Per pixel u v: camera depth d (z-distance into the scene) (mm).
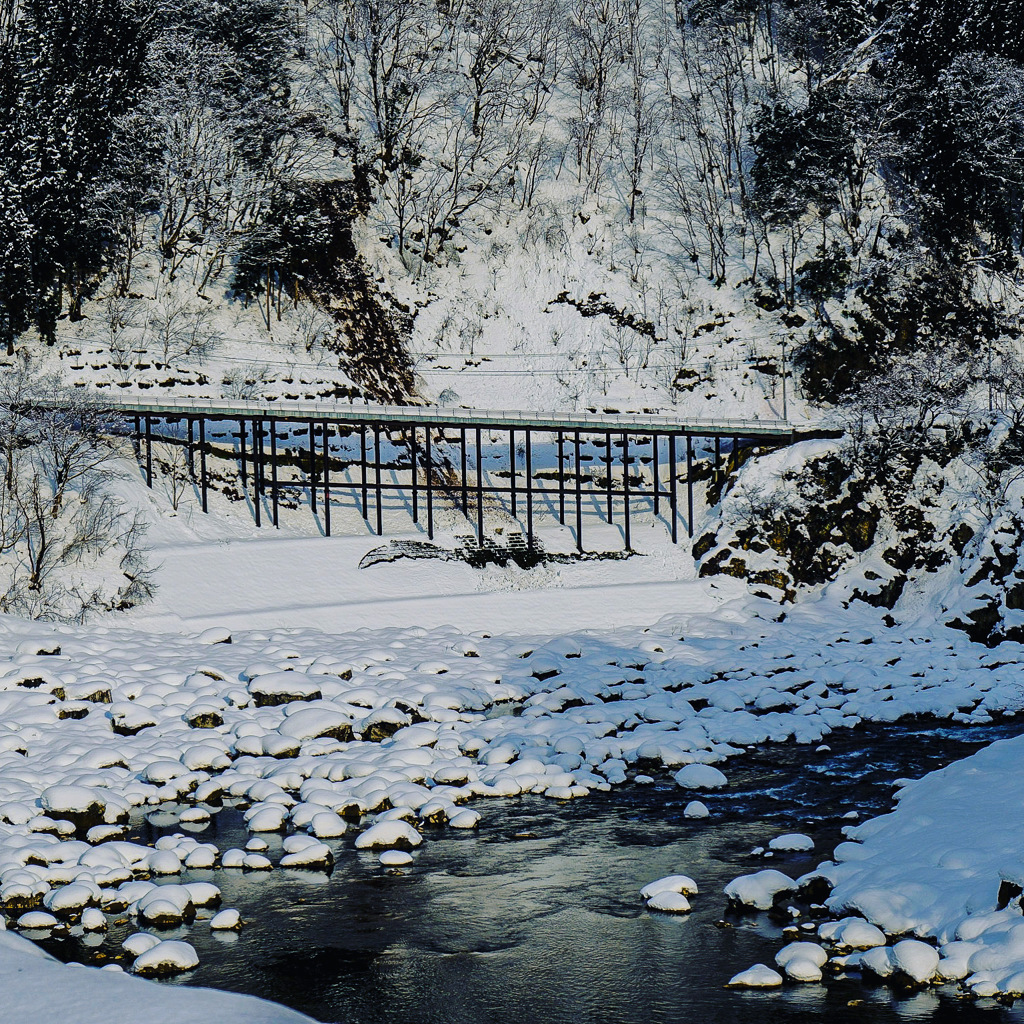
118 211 69750
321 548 59219
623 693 41562
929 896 18609
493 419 62656
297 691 37500
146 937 18469
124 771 29359
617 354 80312
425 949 18844
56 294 67062
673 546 65125
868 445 62875
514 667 45219
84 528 53094
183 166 73750
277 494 62531
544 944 18984
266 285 75188
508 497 69688
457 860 23609
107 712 34719
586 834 25406
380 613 54688
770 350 78062
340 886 22000
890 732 35969
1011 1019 15289
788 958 17547
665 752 31812
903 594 58625
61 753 29781
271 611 52969
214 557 55719
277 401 60375
